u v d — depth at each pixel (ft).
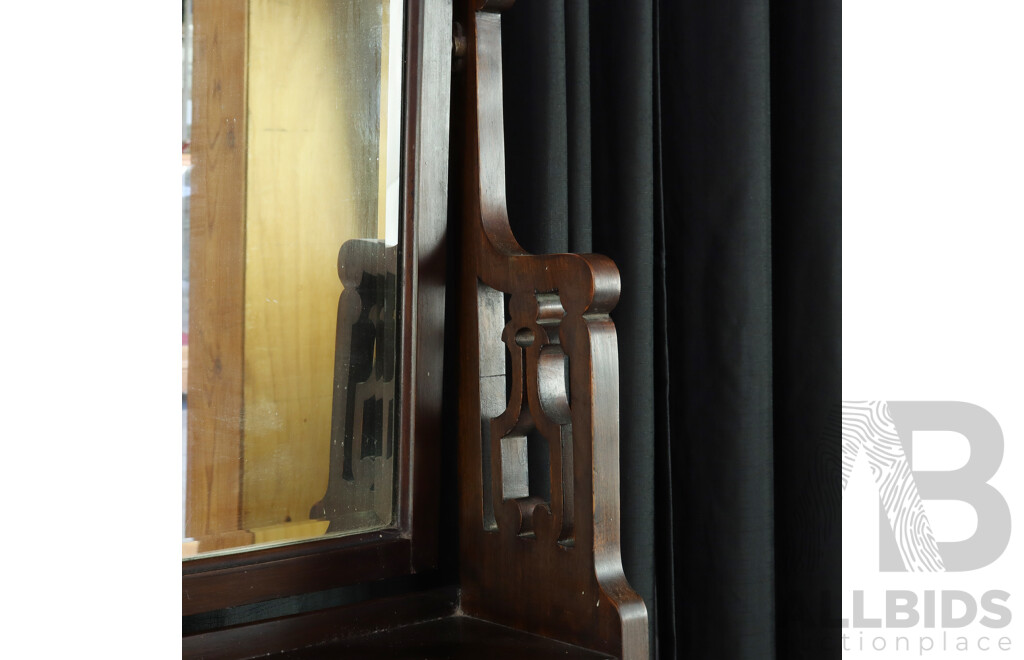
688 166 3.58
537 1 3.03
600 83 3.38
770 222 3.54
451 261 3.01
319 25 2.59
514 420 2.59
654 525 3.36
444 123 2.74
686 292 3.58
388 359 2.73
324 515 2.62
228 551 2.45
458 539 3.10
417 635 2.60
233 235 2.46
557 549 2.46
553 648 2.40
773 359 3.85
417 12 2.68
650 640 3.22
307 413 2.59
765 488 3.49
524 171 3.07
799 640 3.80
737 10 3.47
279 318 2.54
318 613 2.56
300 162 2.57
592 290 2.30
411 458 2.74
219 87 2.43
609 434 2.35
